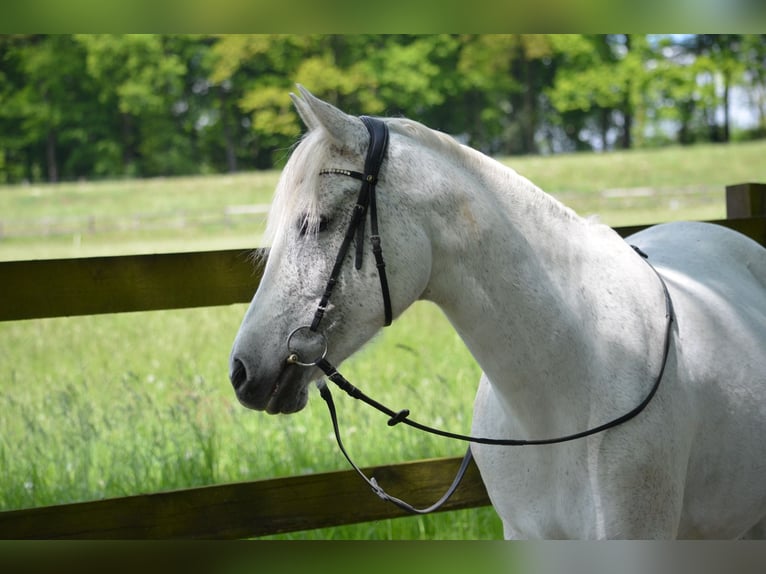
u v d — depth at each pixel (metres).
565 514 2.32
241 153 40.47
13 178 42.25
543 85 40.75
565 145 43.94
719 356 2.51
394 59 34.22
